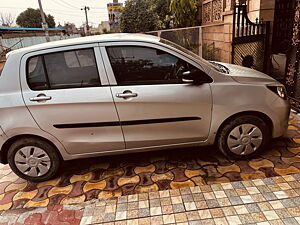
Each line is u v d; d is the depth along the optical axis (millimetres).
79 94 2633
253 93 2768
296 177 2600
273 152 3105
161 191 2572
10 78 2664
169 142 2896
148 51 2719
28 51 2688
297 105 4219
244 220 2119
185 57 2742
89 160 3357
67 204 2543
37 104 2625
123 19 18016
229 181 2645
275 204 2264
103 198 2570
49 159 2875
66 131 2736
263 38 5660
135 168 3061
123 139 2814
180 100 2689
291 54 4316
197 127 2838
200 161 3080
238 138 2891
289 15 5543
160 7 18609
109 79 2670
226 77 2781
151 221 2203
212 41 8484
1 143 2742
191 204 2354
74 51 2689
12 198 2740
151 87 2668
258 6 5637
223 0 7969
